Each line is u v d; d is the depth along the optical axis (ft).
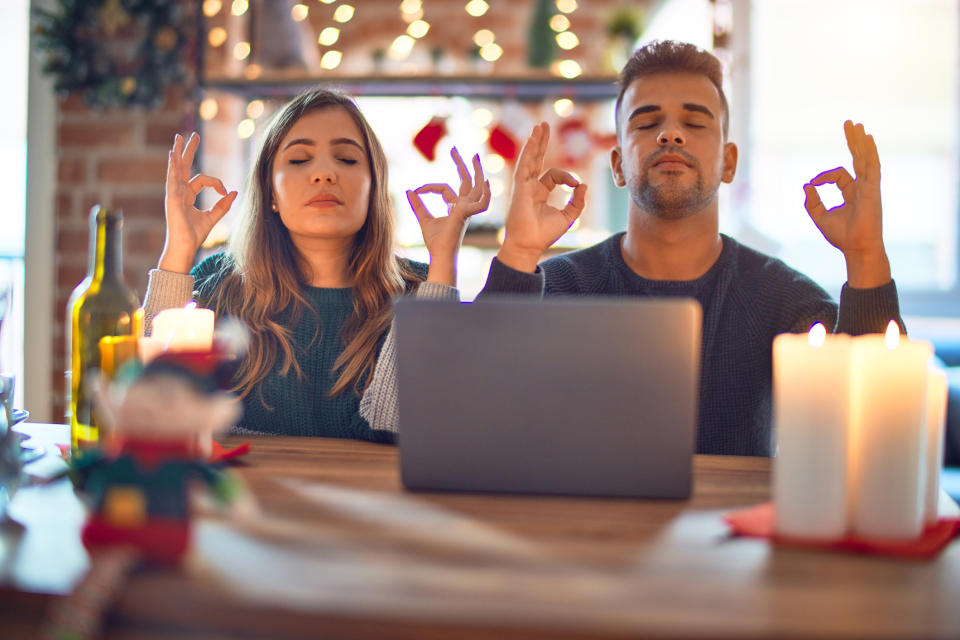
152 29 8.86
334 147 5.03
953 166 10.94
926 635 1.83
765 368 5.17
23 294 9.71
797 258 10.94
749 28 10.56
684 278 5.41
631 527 2.59
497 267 4.07
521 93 9.53
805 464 2.42
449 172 10.85
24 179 9.70
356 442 3.95
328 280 5.27
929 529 2.57
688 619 1.89
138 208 9.09
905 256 11.02
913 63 11.02
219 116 9.58
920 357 2.39
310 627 1.93
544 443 2.93
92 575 2.01
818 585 2.13
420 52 11.59
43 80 9.62
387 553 2.31
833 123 11.02
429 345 2.95
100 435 3.15
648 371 2.87
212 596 1.98
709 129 5.19
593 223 11.19
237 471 3.27
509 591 2.04
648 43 5.47
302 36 9.74
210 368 2.47
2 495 2.70
